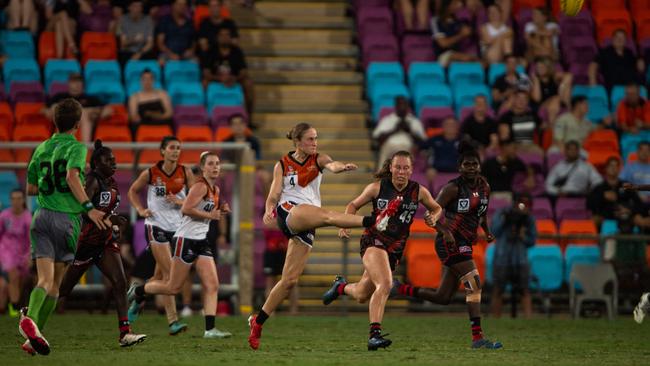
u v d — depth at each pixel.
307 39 81.69
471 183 36.75
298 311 61.97
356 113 76.12
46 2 77.81
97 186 35.25
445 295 38.22
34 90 71.06
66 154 31.69
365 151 72.50
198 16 80.56
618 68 78.69
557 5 84.44
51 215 31.80
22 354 33.09
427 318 55.91
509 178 64.94
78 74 68.06
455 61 78.06
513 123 69.88
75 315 55.94
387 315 59.19
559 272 62.28
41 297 31.36
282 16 83.06
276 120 74.81
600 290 58.75
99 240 35.56
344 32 82.44
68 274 36.00
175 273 40.91
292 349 36.34
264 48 79.94
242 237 57.53
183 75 74.50
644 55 81.50
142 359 31.55
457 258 36.97
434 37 79.38
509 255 57.06
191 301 59.03
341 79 78.44
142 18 76.62
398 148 67.94
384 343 34.44
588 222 64.25
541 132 72.75
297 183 34.38
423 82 75.69
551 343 40.62
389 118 69.06
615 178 65.00
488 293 61.78
